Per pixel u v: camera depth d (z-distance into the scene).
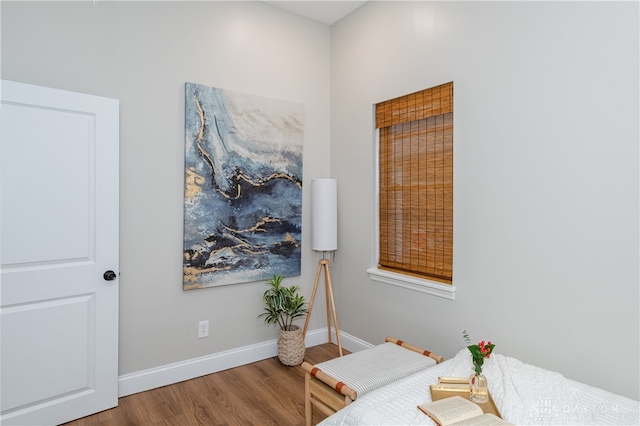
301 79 3.29
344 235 3.33
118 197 2.35
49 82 2.21
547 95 2.00
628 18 1.72
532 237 2.07
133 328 2.53
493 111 2.23
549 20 1.98
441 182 2.61
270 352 3.14
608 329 1.80
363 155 3.13
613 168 1.77
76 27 2.30
